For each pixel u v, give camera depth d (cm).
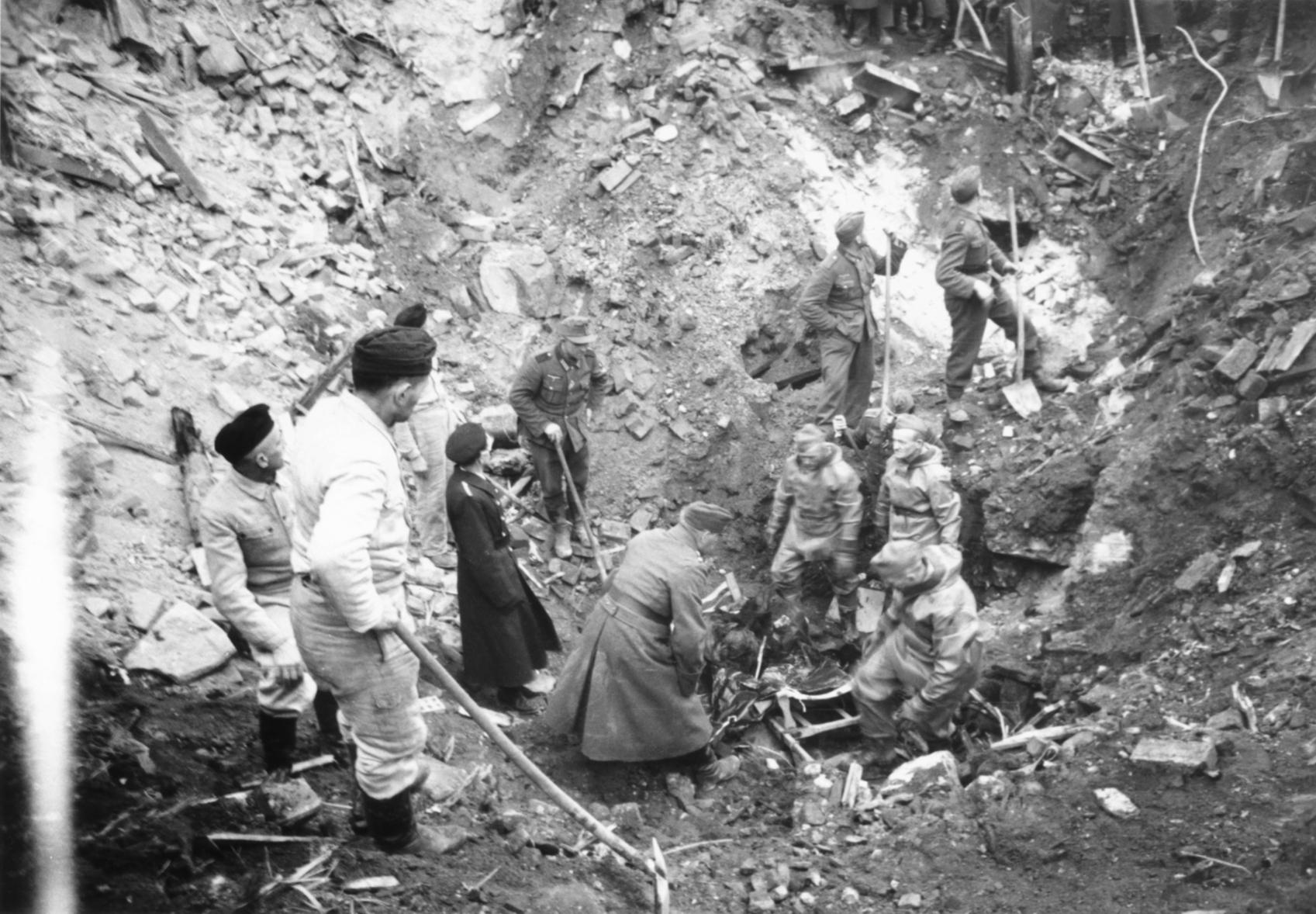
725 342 1093
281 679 570
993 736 811
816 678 869
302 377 961
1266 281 924
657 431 1062
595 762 729
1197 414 886
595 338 1094
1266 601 759
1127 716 717
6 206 884
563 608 933
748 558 1013
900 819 666
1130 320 1075
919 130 1204
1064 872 606
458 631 850
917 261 1166
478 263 1134
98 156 967
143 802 551
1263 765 639
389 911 520
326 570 452
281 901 515
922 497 862
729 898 612
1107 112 1187
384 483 473
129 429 811
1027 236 1168
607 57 1223
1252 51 1155
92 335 848
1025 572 941
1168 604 811
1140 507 882
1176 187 1105
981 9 1251
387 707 498
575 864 612
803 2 1245
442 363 1070
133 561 734
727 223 1137
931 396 1070
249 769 604
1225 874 577
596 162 1166
